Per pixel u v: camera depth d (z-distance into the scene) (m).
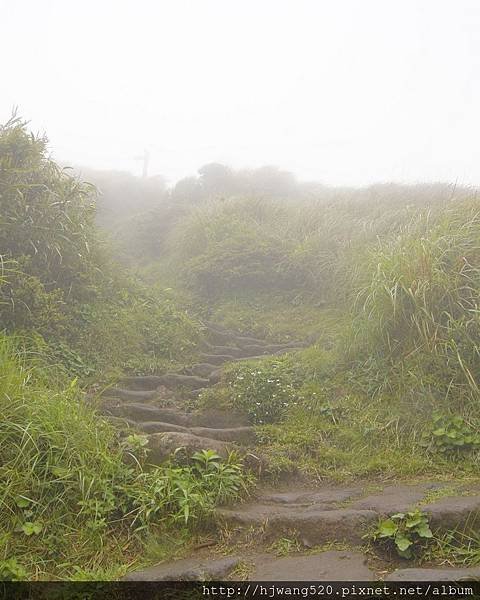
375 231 8.84
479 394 4.52
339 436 4.82
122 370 6.33
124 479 3.78
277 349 7.40
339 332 6.75
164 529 3.52
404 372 5.09
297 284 9.28
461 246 5.71
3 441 3.61
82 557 3.28
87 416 4.16
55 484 3.56
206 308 9.17
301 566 3.13
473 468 4.13
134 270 10.42
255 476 4.30
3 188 5.95
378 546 3.27
